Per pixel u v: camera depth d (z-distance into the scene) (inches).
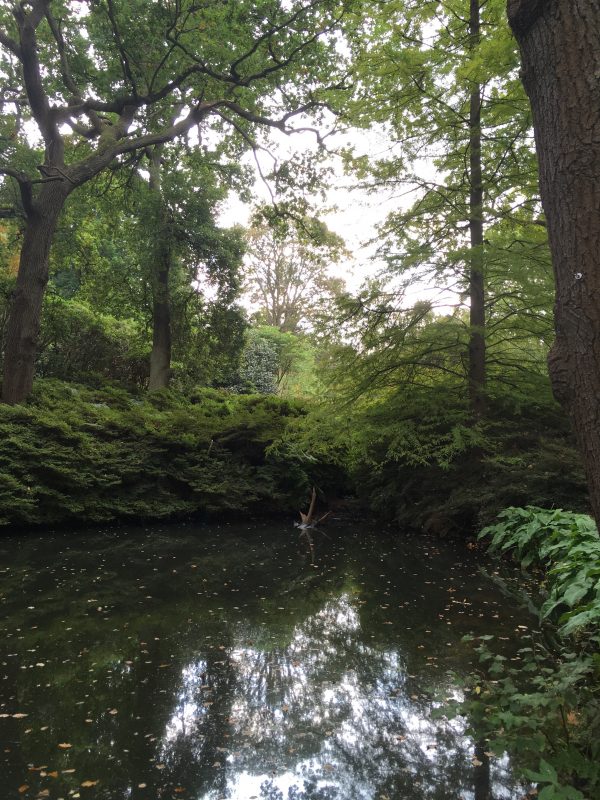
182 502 376.2
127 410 432.5
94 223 642.8
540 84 71.0
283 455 405.1
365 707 123.0
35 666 144.6
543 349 324.8
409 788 94.0
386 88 325.4
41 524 333.4
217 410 477.1
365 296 303.4
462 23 326.0
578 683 107.9
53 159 416.5
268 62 459.8
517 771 98.7
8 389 370.0
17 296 381.4
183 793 92.0
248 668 144.6
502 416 316.8
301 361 879.1
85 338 555.8
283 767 100.0
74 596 206.5
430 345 323.6
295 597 209.6
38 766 99.5
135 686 133.6
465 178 341.4
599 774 75.4
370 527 374.3
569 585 127.4
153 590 217.2
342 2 415.5
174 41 409.4
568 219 66.5
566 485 263.1
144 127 515.8
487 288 319.6
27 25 384.5
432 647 157.6
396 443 307.6
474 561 269.7
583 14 66.9
